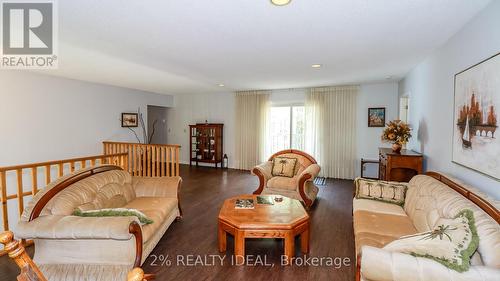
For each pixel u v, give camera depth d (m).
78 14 2.19
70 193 2.32
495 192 1.87
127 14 2.18
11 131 4.51
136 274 0.76
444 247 1.47
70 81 5.41
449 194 2.04
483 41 2.04
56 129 5.18
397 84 5.65
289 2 1.95
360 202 2.99
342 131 6.15
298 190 4.04
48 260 2.08
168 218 3.07
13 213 4.52
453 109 2.60
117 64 4.02
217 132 7.55
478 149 2.07
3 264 2.43
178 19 2.28
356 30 2.52
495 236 1.41
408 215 2.61
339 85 6.07
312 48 3.11
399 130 3.83
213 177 6.38
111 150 5.79
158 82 5.82
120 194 2.97
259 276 2.28
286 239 2.45
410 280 1.42
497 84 1.82
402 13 2.13
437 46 2.99
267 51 3.25
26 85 4.69
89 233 1.88
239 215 2.67
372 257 1.51
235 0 1.92
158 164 5.24
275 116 6.97
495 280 1.32
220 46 3.05
